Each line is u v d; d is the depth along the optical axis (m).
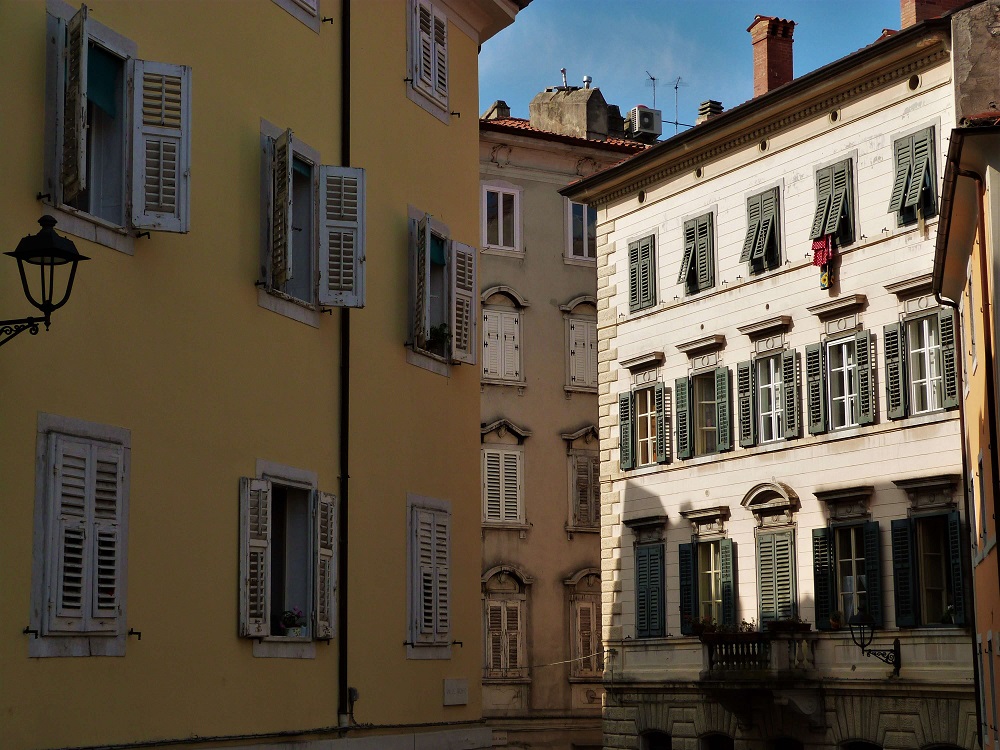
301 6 20.23
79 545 15.07
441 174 23.91
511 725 44.69
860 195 34.06
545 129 53.75
